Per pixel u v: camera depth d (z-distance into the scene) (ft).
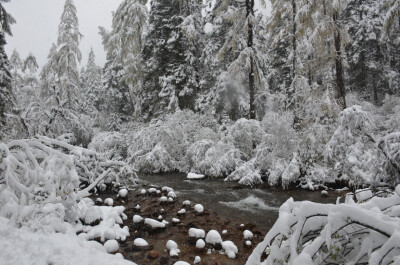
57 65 72.33
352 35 83.92
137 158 45.93
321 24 35.55
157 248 15.99
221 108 58.90
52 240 12.10
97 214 18.61
